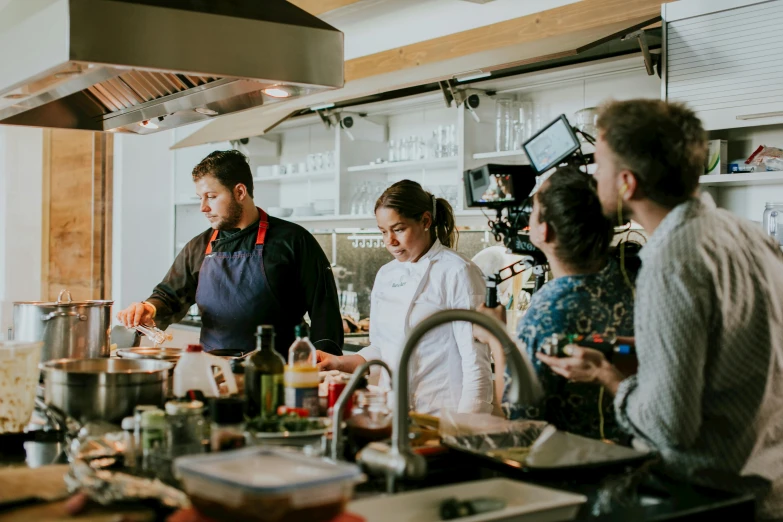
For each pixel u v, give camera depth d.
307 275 3.34
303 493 1.10
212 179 3.31
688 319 1.52
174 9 2.05
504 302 4.04
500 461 1.64
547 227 1.98
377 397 1.88
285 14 2.29
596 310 1.95
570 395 1.95
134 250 6.46
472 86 4.45
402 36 4.83
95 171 6.35
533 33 3.97
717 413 1.64
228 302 3.34
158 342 3.01
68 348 2.71
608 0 3.62
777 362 1.63
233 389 2.02
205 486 1.15
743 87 3.10
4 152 6.38
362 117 5.41
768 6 3.02
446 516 1.39
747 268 1.62
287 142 6.50
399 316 2.83
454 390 2.75
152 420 1.62
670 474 1.66
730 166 3.31
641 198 1.71
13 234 6.45
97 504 1.35
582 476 1.59
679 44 3.28
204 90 2.58
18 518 1.30
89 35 1.95
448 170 5.02
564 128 1.98
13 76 2.24
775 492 1.64
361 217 5.18
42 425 2.12
